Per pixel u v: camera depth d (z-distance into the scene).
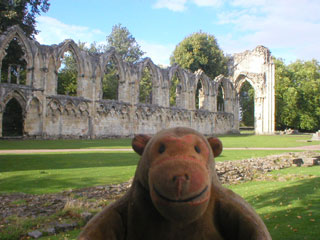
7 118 38.78
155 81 46.06
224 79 59.25
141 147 2.38
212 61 60.81
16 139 31.33
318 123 70.56
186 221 1.90
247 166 14.12
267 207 7.29
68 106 36.00
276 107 70.44
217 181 2.38
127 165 14.47
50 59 34.97
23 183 10.29
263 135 52.97
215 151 2.35
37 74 33.41
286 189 9.29
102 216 2.26
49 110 34.34
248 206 2.29
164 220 2.18
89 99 37.97
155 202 1.91
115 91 60.97
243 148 24.94
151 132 44.81
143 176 2.18
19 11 35.47
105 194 8.83
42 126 33.41
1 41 30.50
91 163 14.94
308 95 70.31
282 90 69.81
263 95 58.47
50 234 5.74
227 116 58.88
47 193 9.01
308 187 9.36
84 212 6.60
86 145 26.08
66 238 5.51
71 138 36.12
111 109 40.09
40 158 16.30
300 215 6.33
